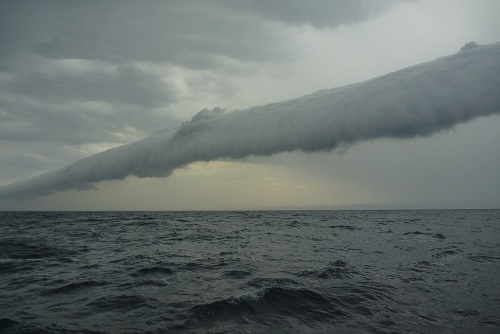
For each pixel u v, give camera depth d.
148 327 6.42
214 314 7.10
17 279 10.66
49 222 45.31
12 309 7.58
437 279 10.61
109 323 6.66
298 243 21.39
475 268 12.38
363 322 6.79
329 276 10.87
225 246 19.83
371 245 19.92
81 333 6.13
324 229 34.22
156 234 28.06
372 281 10.28
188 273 11.62
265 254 16.38
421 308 7.71
